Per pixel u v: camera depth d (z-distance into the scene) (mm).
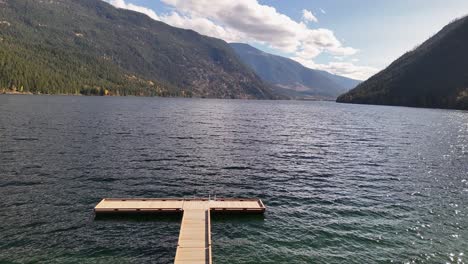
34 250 20578
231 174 39875
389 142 68375
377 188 35875
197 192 32938
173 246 22203
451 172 43406
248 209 27828
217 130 79562
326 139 70812
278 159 49125
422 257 21484
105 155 46219
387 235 24500
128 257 20453
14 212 25828
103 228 24281
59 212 26406
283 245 22625
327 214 28250
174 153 50031
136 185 34062
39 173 36156
